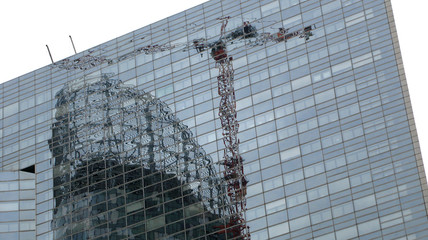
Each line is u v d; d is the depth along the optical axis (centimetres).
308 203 14700
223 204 15475
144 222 16112
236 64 16762
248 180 15462
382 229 13900
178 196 16025
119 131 17275
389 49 15438
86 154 17338
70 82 18350
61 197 17100
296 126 15538
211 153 16100
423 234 13588
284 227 14712
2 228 16975
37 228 16988
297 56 16212
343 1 16288
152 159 16650
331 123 15250
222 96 16612
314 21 16412
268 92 16162
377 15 15850
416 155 14262
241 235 15062
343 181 14588
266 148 15612
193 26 17662
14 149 18138
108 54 18300
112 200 16612
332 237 14225
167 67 17512
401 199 13988
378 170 14400
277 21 16800
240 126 16088
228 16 17375
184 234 15625
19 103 18625
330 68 15800
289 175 15125
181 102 16962
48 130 18025
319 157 15012
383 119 14838
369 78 15338
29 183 17600
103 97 17850
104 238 16325
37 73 18800
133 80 17725
